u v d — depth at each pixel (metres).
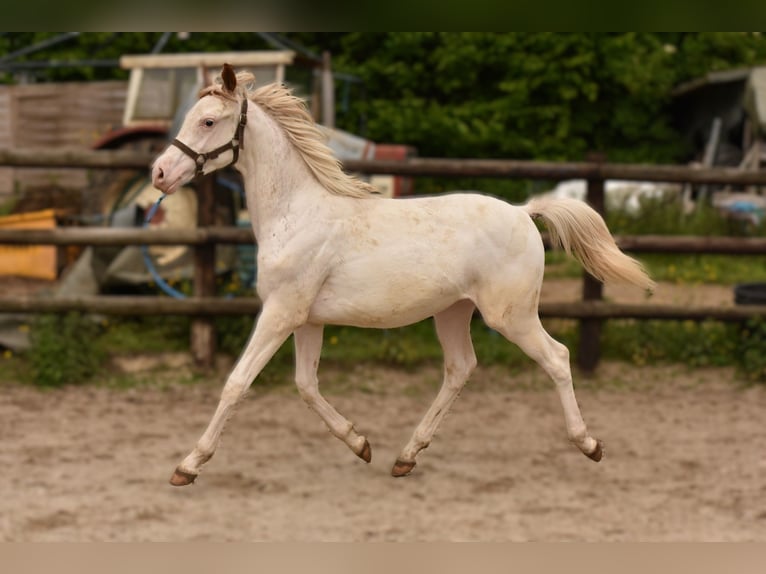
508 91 19.36
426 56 19.58
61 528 5.59
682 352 9.91
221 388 9.09
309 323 6.12
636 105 20.50
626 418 8.34
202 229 9.27
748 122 18.80
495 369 9.78
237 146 5.85
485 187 19.06
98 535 5.49
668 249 9.60
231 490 6.38
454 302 6.04
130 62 12.36
